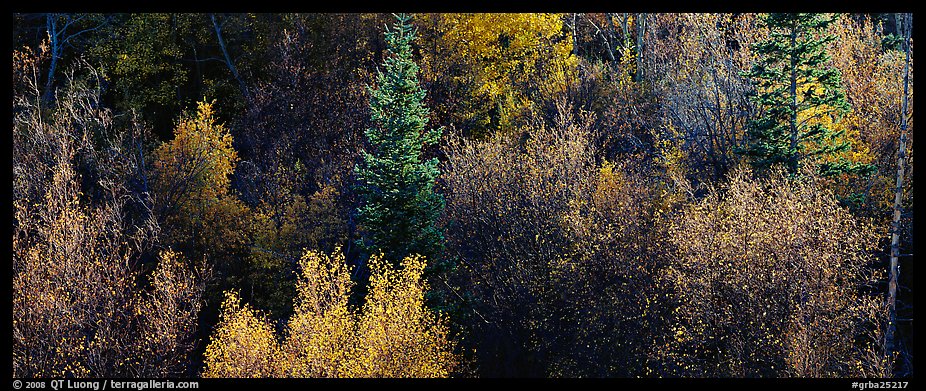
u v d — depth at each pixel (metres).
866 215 27.12
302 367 21.97
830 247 21.27
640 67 40.28
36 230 26.52
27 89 31.31
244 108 36.28
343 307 22.80
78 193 27.91
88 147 29.23
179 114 35.81
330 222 29.75
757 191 24.16
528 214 26.86
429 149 34.03
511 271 26.72
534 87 38.84
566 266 25.11
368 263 25.36
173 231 29.06
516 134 34.16
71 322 23.56
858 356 22.36
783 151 26.14
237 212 29.91
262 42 37.88
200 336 27.73
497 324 26.48
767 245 21.83
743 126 32.47
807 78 26.78
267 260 29.16
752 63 31.84
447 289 28.09
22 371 22.61
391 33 25.78
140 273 28.19
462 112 36.38
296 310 23.30
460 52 38.09
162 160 30.47
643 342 23.92
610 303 24.66
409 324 22.14
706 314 22.03
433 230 25.36
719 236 22.62
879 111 30.67
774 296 21.64
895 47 31.34
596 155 34.00
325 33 37.34
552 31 40.31
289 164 32.84
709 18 35.53
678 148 33.47
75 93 29.92
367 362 21.38
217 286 28.66
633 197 26.97
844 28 35.59
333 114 33.91
